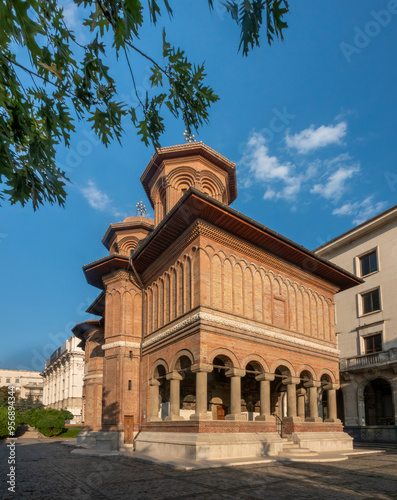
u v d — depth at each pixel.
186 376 25.39
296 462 17.97
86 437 30.59
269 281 24.12
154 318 25.22
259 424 20.42
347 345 38.09
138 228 35.25
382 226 36.84
